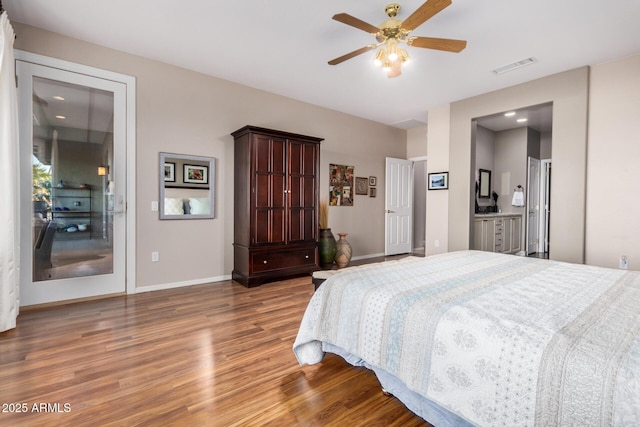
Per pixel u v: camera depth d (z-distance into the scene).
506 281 1.69
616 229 3.29
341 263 4.84
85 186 3.12
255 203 3.73
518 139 6.09
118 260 3.30
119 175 3.28
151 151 3.47
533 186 6.33
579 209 3.49
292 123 4.63
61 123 2.99
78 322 2.56
